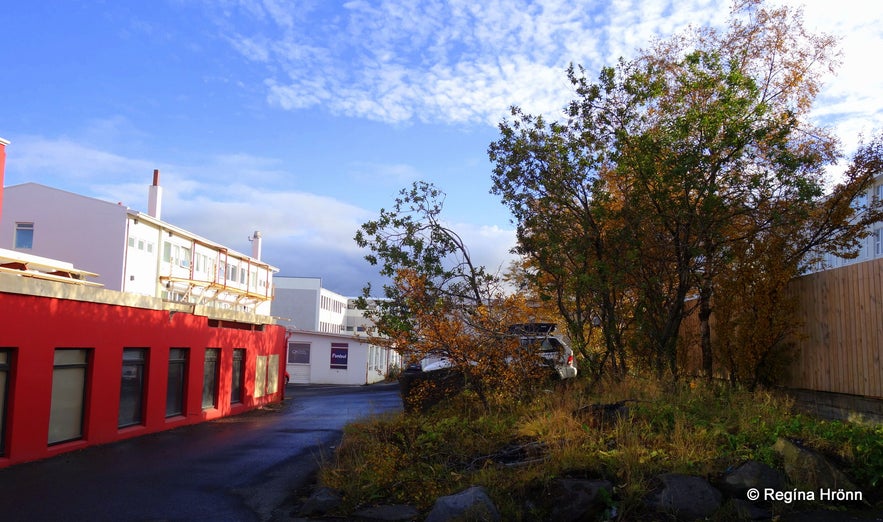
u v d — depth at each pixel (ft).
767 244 40.11
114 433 45.21
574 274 39.65
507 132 40.88
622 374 40.06
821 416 36.86
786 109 42.78
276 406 81.15
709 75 38.88
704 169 36.86
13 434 35.37
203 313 61.26
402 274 38.11
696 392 35.37
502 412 36.29
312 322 218.59
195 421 58.70
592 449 25.17
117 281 108.78
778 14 44.39
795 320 38.32
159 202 126.72
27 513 24.79
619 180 42.04
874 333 32.22
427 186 40.19
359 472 26.78
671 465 23.25
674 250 40.40
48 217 110.83
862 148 40.24
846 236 41.09
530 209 41.06
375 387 139.74
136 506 26.00
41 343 37.55
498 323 38.32
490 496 22.50
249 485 29.86
